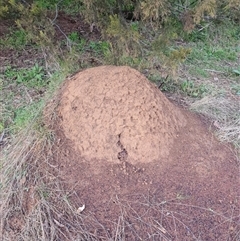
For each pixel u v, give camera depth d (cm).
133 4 365
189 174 294
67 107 319
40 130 320
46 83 399
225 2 386
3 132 346
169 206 278
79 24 504
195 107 366
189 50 333
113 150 295
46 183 291
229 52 484
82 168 295
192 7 375
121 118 298
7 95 384
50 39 384
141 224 270
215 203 284
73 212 275
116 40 362
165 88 394
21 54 445
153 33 376
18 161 308
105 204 278
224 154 317
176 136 311
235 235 272
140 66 369
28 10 361
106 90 306
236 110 376
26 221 277
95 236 265
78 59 409
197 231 270
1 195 293
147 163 294
